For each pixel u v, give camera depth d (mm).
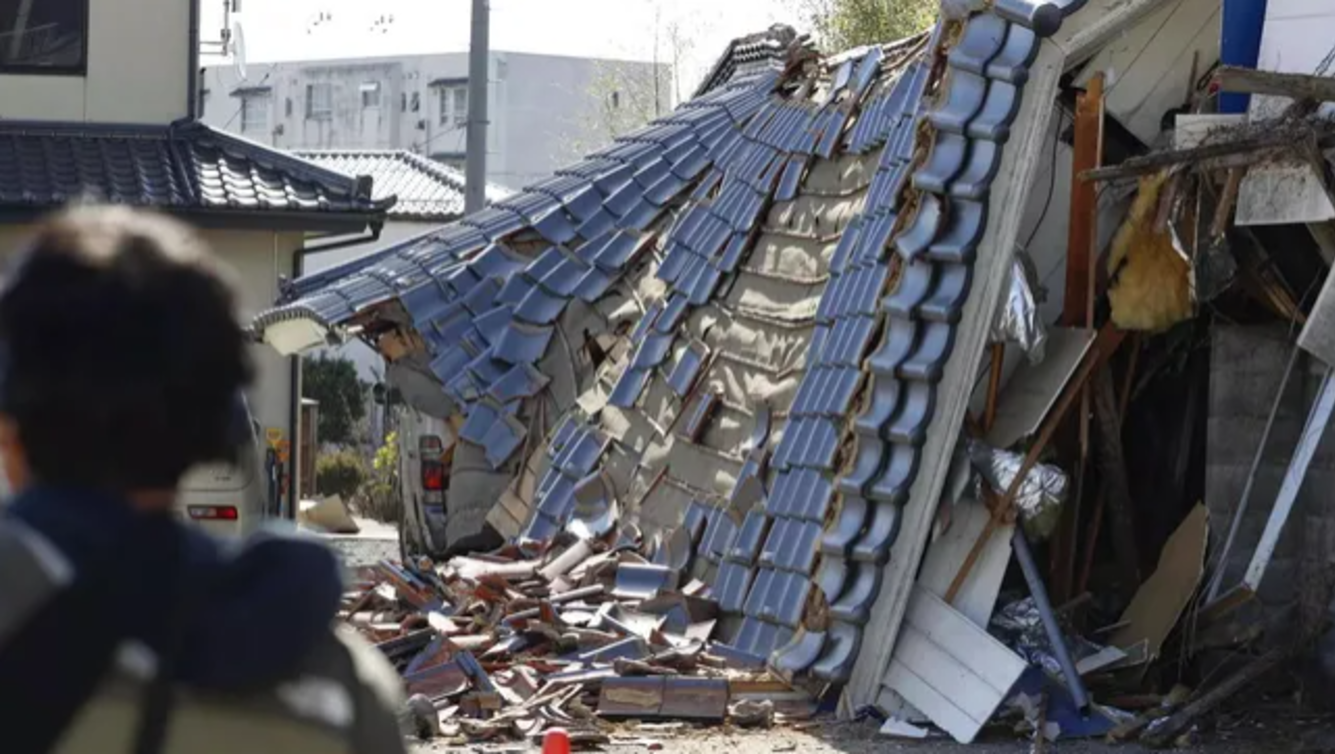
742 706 12094
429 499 19438
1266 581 12852
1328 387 11969
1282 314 12766
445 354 19297
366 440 41625
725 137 19766
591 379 18734
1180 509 13789
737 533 14477
